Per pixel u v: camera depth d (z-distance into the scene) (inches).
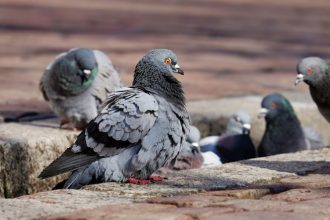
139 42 1048.2
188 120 403.2
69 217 300.0
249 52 1006.4
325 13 1519.4
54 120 545.3
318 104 514.6
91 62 499.5
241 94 700.0
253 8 1577.3
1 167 424.2
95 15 1348.4
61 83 503.2
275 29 1246.9
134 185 371.9
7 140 437.1
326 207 318.7
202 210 309.1
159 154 388.5
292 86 765.9
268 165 414.6
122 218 297.3
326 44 1099.3
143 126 382.3
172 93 399.5
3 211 311.7
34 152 441.1
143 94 390.0
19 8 1429.6
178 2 1651.1
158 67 401.4
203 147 561.3
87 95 507.2
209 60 931.3
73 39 1053.8
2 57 895.1
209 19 1348.4
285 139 579.8
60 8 1449.3
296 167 409.7
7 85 725.9
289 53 1011.3
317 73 503.8
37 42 1018.1
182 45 1040.8
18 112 586.9
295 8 1603.1
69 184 378.3
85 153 381.4
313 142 600.7
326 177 387.9
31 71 808.9
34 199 332.8
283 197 342.3
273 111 578.6
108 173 382.3
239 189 356.8
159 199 331.0
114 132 382.0
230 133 576.1
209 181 375.9
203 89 732.7
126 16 1346.0
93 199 334.6
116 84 521.3
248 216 301.1
